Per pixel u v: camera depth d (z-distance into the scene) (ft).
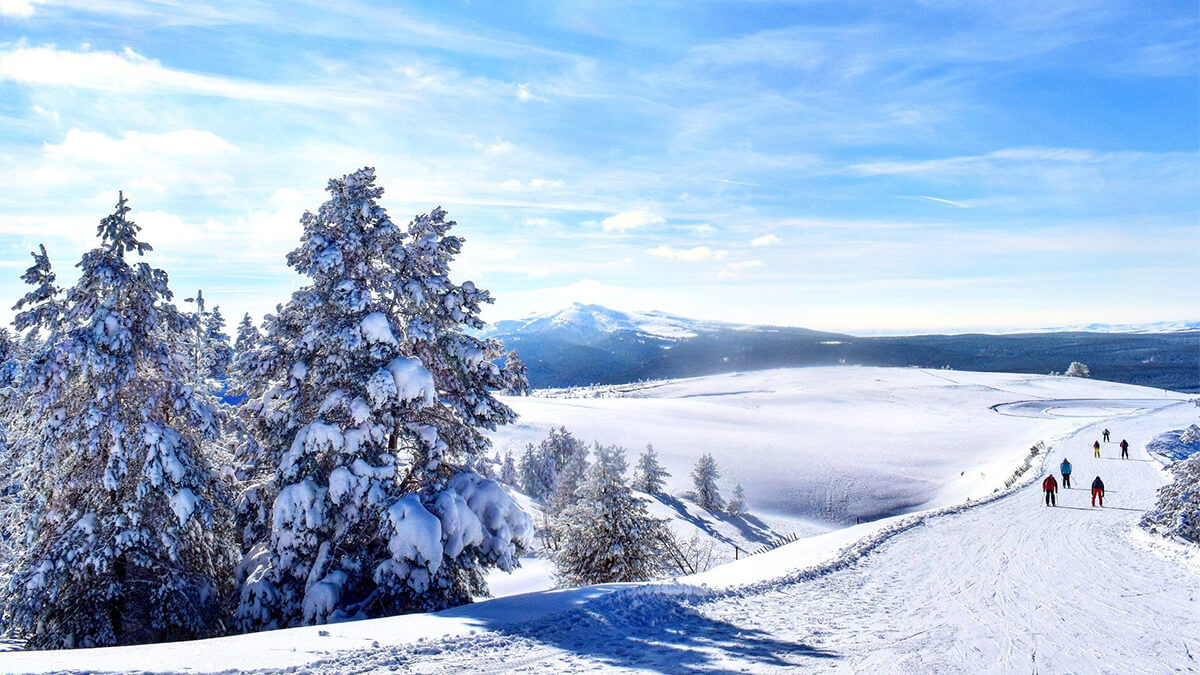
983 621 38.17
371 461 49.90
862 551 62.59
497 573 126.00
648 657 29.84
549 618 35.24
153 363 51.29
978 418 407.23
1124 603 42.78
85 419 46.80
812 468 282.97
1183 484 65.72
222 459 56.90
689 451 314.35
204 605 50.78
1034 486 119.44
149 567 48.26
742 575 51.98
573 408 434.71
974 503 99.55
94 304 49.57
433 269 55.31
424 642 30.55
